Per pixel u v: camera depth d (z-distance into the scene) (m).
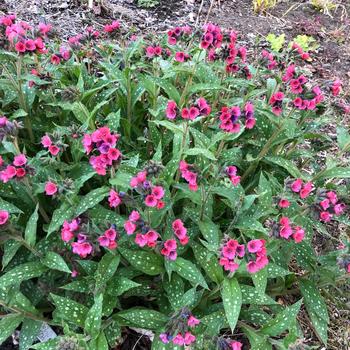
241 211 0.53
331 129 0.95
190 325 0.47
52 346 0.48
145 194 0.47
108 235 0.47
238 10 1.27
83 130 0.57
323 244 0.77
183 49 0.73
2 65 0.62
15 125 0.53
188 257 0.59
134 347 0.58
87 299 0.54
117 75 0.66
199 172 0.50
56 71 0.68
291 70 0.64
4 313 0.57
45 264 0.51
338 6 1.38
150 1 1.18
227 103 0.68
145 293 0.57
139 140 0.71
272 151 0.69
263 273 0.52
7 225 0.48
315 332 0.65
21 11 1.04
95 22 1.07
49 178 0.51
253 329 0.55
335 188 0.66
